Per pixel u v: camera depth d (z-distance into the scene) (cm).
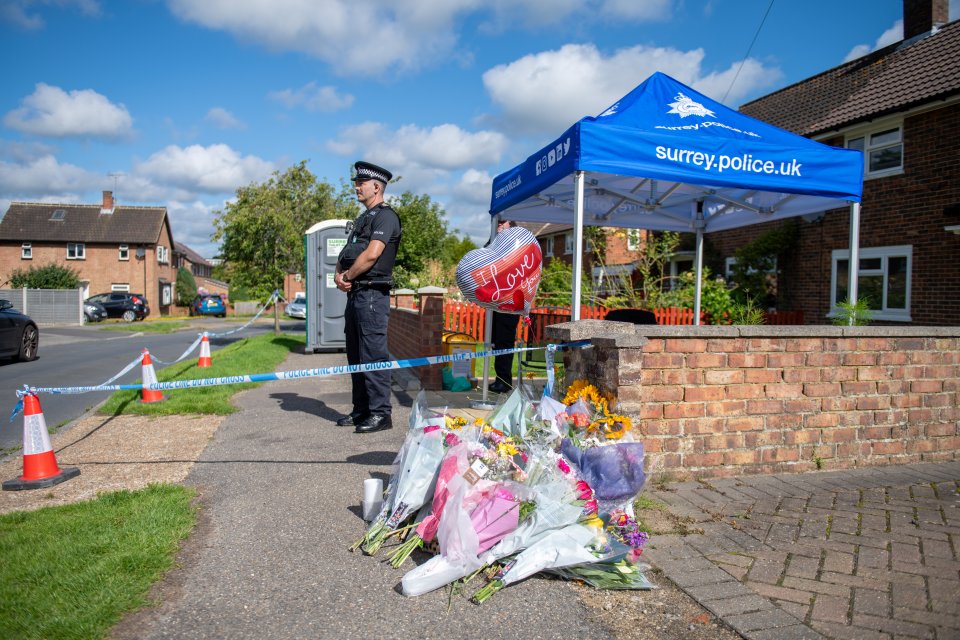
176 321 3603
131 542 311
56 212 4662
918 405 494
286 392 794
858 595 277
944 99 1185
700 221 875
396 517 327
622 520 315
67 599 256
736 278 1714
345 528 348
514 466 304
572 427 345
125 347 1608
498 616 260
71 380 953
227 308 5091
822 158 560
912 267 1282
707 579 291
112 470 452
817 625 253
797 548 326
